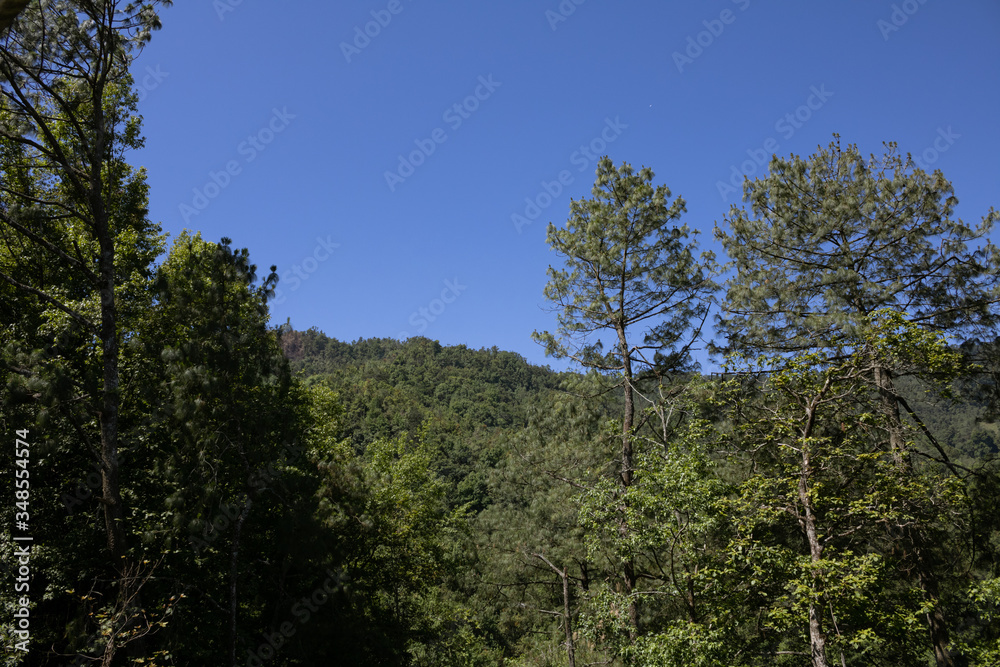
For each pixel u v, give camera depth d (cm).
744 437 1412
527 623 2383
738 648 1245
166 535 1255
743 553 1205
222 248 1479
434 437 7456
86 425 1387
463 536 2414
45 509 1336
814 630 1089
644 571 1566
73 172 1298
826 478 1321
